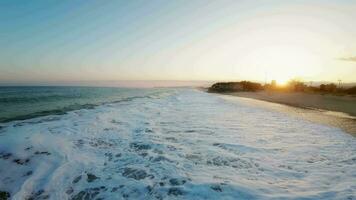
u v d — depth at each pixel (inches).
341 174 209.0
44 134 347.6
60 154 263.4
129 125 438.3
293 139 337.4
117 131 384.8
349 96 1541.6
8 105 751.1
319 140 331.6
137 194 177.0
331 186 184.5
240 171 217.5
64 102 896.9
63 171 218.8
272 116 578.9
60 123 437.1
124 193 179.0
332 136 356.2
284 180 196.9
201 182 193.0
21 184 193.2
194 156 261.7
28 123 434.0
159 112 632.4
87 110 634.2
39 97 1145.4
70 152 271.7
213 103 963.3
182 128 417.1
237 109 736.3
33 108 674.2
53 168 225.1
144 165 235.5
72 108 681.0
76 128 396.8
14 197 174.1
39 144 294.7
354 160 246.1
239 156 261.0
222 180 197.0
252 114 615.2
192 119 518.3
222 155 264.2
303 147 295.6
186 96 1535.4
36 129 381.7
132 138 341.7
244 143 315.3
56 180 200.5
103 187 189.2
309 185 186.9
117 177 207.2
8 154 258.2
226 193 174.1
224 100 1155.9
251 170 219.8
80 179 203.3
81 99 1082.7
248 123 472.4
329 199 163.6
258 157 257.1
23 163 235.1
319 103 982.4
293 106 853.8
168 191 179.2
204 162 242.8
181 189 182.1
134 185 191.2
